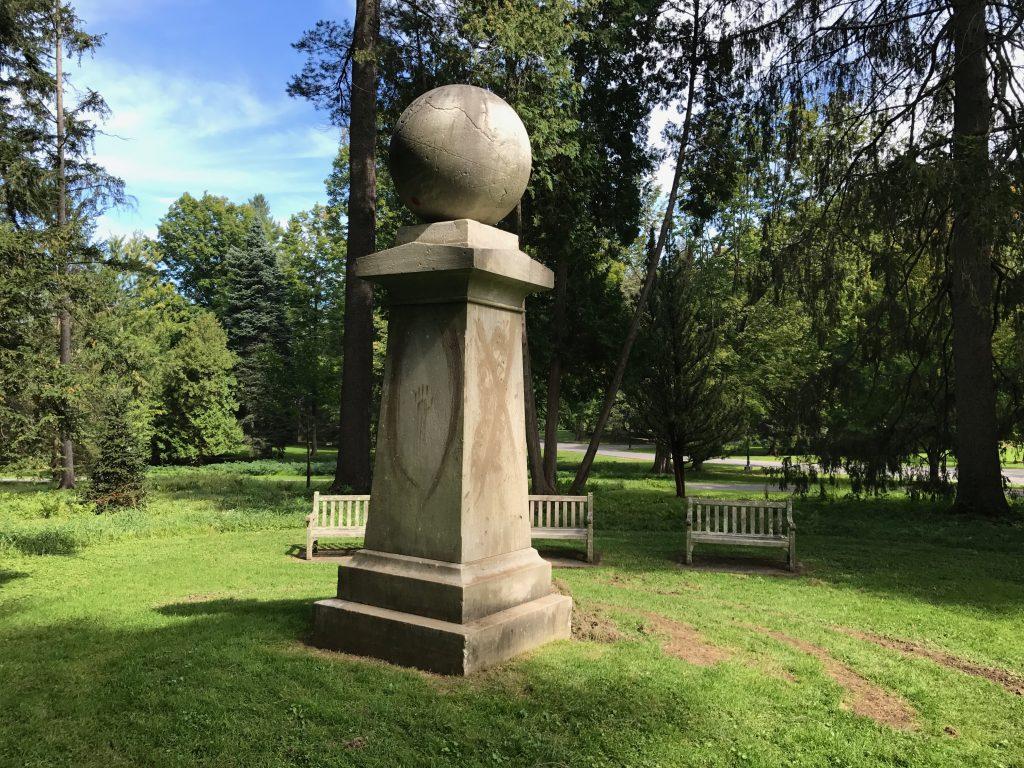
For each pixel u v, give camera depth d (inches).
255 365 1342.3
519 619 178.7
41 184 486.0
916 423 569.0
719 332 802.2
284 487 766.5
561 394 869.2
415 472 182.7
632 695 154.9
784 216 693.9
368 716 142.9
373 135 602.2
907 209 467.5
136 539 405.1
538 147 531.2
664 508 590.9
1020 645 211.2
